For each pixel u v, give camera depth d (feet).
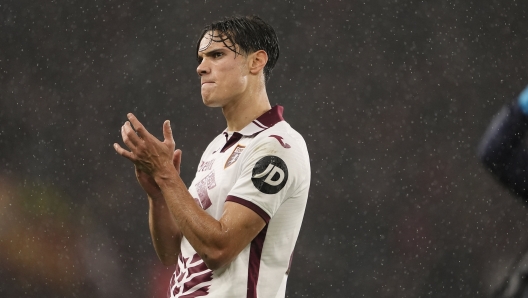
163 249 24.88
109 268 79.20
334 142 83.61
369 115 84.94
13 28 89.76
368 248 78.43
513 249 76.69
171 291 22.33
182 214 20.13
